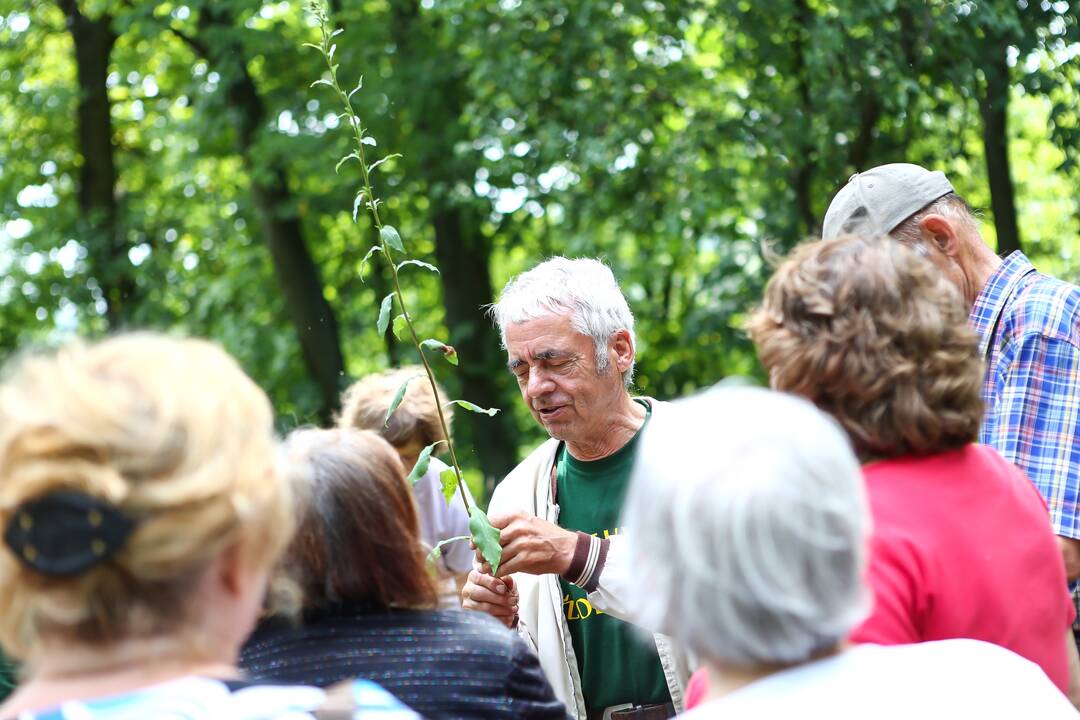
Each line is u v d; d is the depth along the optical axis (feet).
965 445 5.90
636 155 29.12
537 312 9.38
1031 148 31.53
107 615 3.61
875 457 5.85
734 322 30.60
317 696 3.88
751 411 4.44
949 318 5.86
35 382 3.70
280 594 6.22
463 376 36.55
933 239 9.05
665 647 8.87
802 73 26.53
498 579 8.77
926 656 4.66
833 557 4.30
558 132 28.86
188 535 3.59
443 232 36.65
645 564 4.45
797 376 5.83
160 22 35.35
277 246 37.47
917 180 9.18
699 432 4.42
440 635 6.39
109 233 40.37
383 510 6.44
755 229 29.30
